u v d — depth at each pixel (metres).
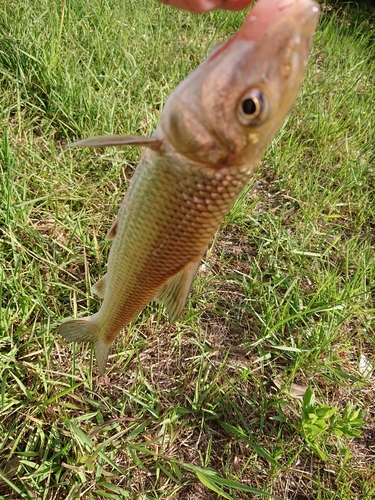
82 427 0.25
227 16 0.61
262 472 0.26
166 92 0.44
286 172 0.41
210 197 0.13
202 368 0.28
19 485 0.22
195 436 0.26
